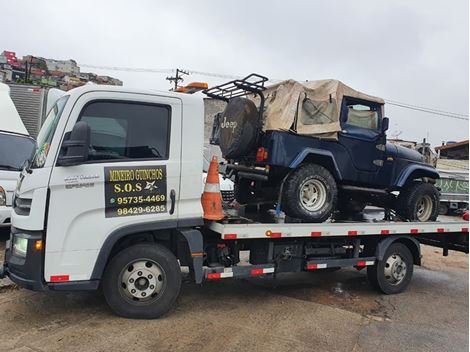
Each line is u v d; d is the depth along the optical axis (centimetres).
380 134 656
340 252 631
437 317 570
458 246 768
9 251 454
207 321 486
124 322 462
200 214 491
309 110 594
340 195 693
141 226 460
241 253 579
